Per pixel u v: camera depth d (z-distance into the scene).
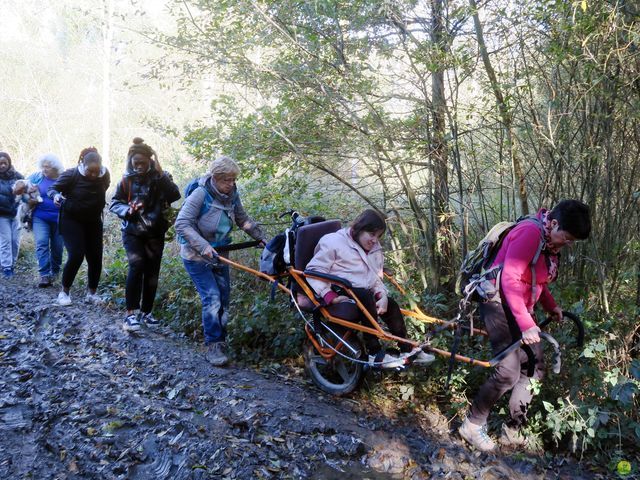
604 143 4.55
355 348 4.59
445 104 5.21
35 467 3.43
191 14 5.66
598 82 4.20
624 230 4.75
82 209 6.40
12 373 4.57
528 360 3.81
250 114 5.59
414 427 4.43
